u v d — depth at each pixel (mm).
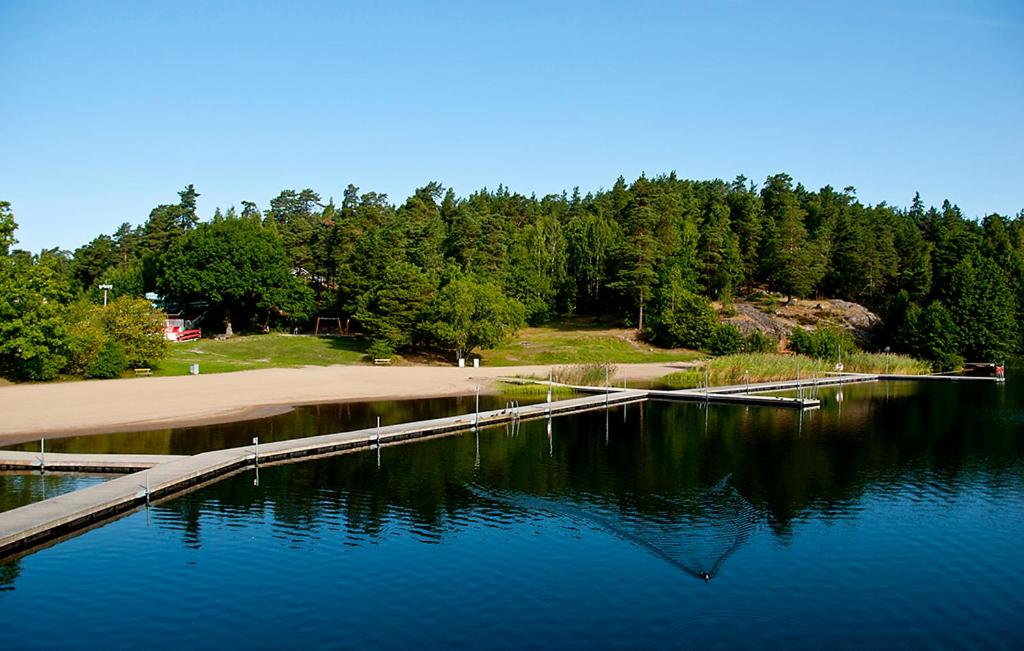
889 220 138375
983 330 94688
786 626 17734
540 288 109125
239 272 92688
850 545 23266
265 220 130500
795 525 25188
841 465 34188
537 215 151750
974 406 55844
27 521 23281
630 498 28312
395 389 59719
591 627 17594
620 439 40812
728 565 21516
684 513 26438
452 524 25125
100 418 42344
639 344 97375
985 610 18750
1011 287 105938
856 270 117125
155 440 37406
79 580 20297
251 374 63531
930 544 23391
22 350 51688
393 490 29344
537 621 17906
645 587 19891
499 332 80562
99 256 132250
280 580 20344
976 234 123000
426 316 80375
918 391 67312
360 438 37656
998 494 29141
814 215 140000
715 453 36938
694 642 16938
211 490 29156
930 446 38969
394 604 18859
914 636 17359
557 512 26438
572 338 98188
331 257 106812
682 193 150375
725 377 71500
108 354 57719
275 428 41719
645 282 102375
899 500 28234
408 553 22344
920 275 106875
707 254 111125
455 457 35562
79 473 31000
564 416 49562
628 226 117812
